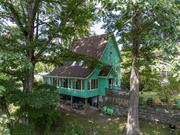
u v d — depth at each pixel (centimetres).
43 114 1320
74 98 2612
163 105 1841
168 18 1048
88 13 1362
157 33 1111
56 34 1383
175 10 999
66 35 1458
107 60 2533
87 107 2362
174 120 1719
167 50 1002
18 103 1086
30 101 1080
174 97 1966
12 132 1146
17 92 1167
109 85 2569
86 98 2331
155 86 2006
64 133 1532
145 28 1285
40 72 3594
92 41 2755
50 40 1389
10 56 991
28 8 1402
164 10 1012
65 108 2383
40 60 1491
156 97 2416
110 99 2292
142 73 1788
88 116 2080
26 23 1435
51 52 1459
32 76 1421
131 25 1345
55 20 1509
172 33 1051
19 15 1450
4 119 1320
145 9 1088
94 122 1878
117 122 1878
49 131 1523
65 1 1406
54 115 1445
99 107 2378
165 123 1777
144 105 1948
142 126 1752
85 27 1734
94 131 1630
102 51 2456
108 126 1770
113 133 1614
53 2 1426
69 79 2548
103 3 999
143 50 1362
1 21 1364
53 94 1220
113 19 1344
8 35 1240
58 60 1529
